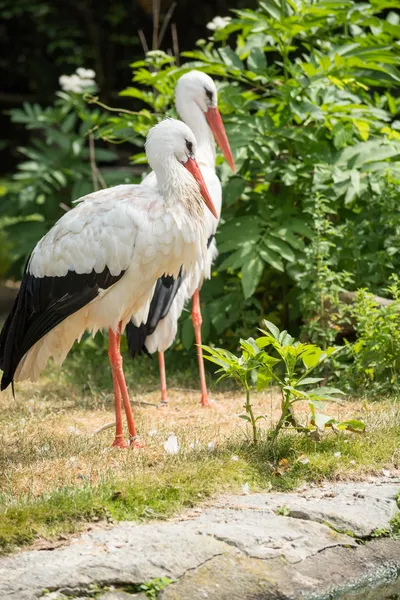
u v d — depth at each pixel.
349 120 10.71
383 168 10.29
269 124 10.40
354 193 10.02
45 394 9.81
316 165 10.29
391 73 10.65
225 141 9.77
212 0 21.38
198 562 5.33
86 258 7.34
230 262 9.97
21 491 6.33
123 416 8.68
